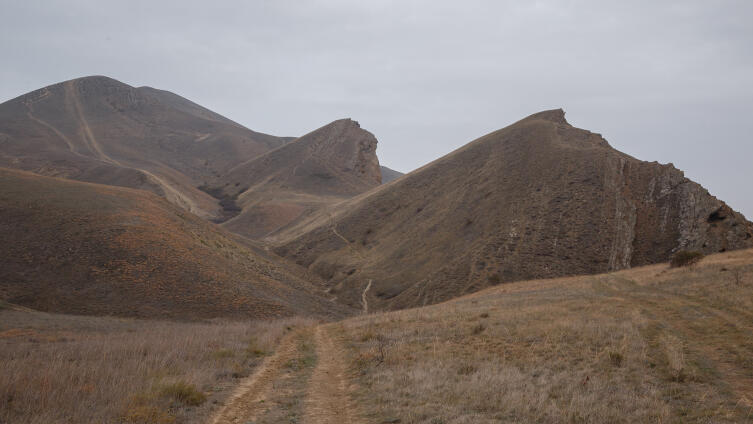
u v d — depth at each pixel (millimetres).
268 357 16828
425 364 13250
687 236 61625
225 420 8734
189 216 81438
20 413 8016
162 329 29844
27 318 33219
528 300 27156
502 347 15062
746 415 7773
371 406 9602
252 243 102312
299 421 8742
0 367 10727
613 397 9008
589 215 69688
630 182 75812
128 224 59312
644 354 12141
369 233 104812
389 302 68312
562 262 62281
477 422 7859
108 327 32406
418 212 101062
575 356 12898
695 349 12508
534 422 7820
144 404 8914
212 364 14094
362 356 15695
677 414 8031
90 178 189750
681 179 70312
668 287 25094
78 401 8812
